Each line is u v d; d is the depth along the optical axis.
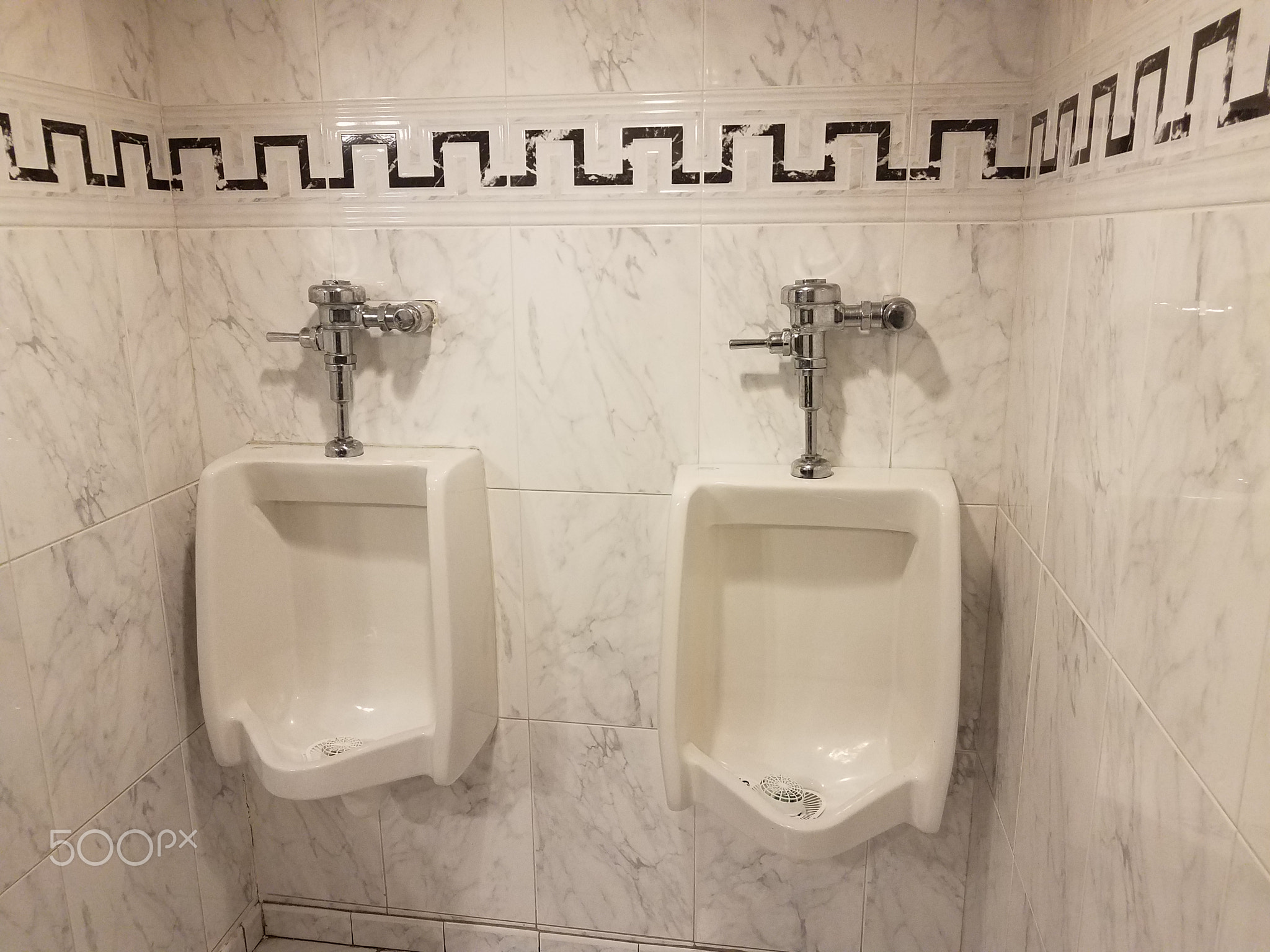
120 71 1.24
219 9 1.29
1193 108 0.66
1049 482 1.03
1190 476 0.65
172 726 1.39
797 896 1.50
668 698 1.21
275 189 1.33
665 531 1.37
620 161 1.26
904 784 1.18
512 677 1.47
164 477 1.36
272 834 1.60
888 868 1.46
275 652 1.44
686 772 1.23
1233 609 0.58
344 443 1.34
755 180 1.24
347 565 1.43
